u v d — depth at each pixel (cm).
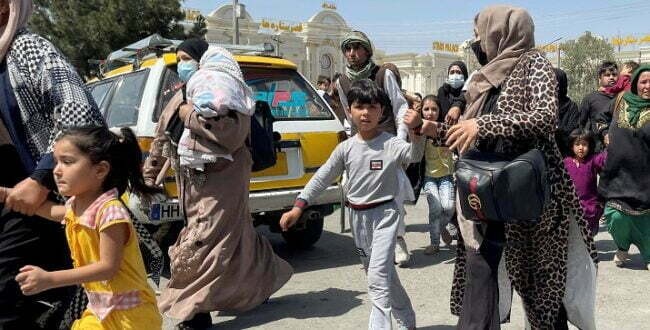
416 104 518
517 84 306
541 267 317
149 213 493
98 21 2353
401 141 382
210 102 389
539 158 285
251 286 428
